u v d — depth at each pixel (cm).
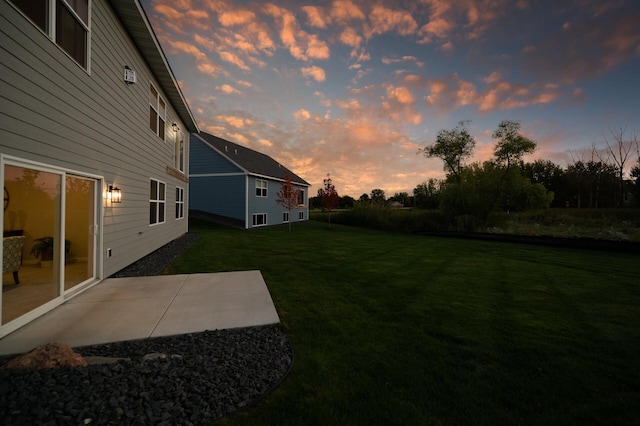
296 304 427
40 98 349
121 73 594
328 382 234
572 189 3653
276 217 2197
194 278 554
